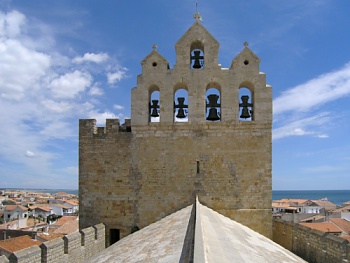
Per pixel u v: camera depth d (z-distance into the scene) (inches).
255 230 1046.4
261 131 1074.7
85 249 922.1
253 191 1059.3
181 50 1117.1
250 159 1068.5
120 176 1099.3
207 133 1083.9
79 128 1131.9
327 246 783.7
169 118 1096.2
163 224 838.5
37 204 7436.0
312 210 5915.4
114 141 1112.8
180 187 1073.5
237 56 1101.7
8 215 5487.2
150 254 514.6
